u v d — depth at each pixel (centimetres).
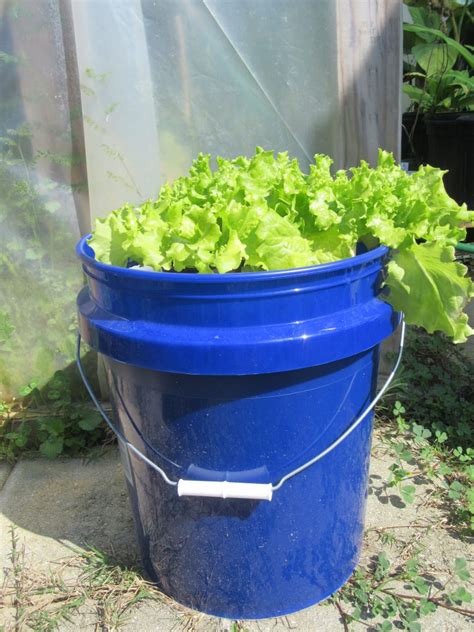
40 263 227
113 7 202
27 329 233
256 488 132
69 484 214
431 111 443
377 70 217
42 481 216
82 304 143
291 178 150
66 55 204
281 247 128
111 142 216
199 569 152
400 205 146
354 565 167
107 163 218
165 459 141
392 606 156
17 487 214
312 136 225
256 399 127
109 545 185
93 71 207
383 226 137
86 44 204
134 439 146
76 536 189
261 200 138
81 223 224
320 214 138
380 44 214
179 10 206
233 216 131
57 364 238
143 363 123
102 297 133
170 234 134
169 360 120
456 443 217
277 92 220
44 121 210
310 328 120
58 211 222
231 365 117
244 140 225
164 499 147
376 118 222
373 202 145
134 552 181
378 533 183
